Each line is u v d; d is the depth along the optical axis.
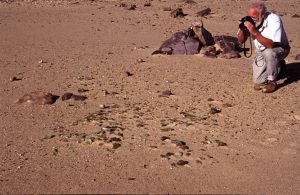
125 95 7.29
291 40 12.72
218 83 7.93
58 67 9.17
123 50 10.95
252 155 5.27
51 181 4.51
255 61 7.53
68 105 6.82
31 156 5.09
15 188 4.39
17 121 6.18
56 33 13.48
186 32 10.64
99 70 8.88
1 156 5.10
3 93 7.46
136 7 19.69
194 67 9.07
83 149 5.23
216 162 5.03
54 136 5.61
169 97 7.15
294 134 5.88
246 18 7.24
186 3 21.69
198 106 6.75
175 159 5.03
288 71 8.64
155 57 9.99
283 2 22.55
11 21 15.36
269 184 4.67
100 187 4.39
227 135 5.74
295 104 6.93
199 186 4.52
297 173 4.94
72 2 20.62
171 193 4.34
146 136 5.59
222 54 9.91
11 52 10.79
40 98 6.95
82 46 11.55
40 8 18.66
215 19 16.80
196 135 5.68
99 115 6.33
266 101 7.03
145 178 4.60
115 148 5.24
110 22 15.52
